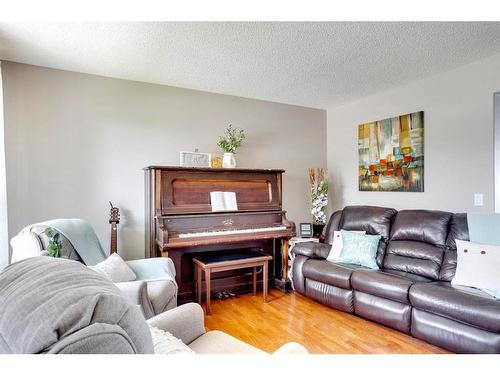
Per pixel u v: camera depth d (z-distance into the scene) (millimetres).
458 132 3088
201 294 3350
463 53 2723
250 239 3236
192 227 3102
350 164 4363
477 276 2248
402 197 3654
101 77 3189
